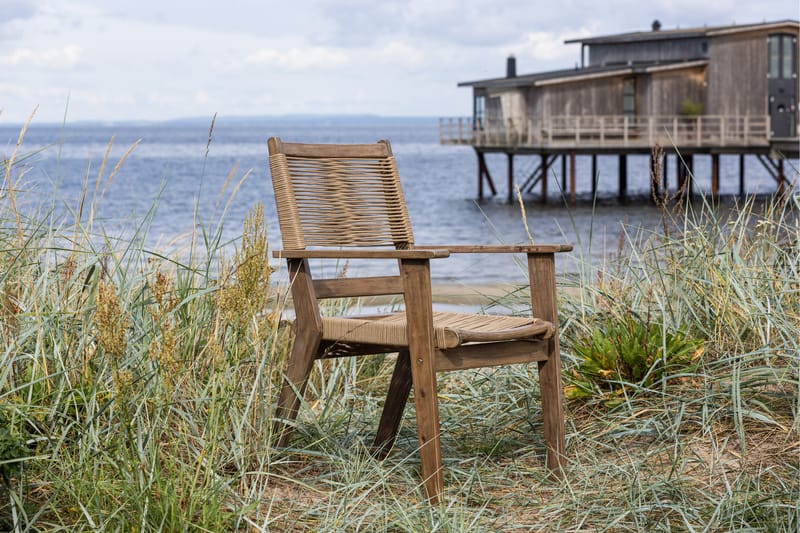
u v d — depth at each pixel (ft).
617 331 14.52
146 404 10.25
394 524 9.77
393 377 12.11
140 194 115.34
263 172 173.47
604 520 9.95
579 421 13.33
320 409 13.64
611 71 96.48
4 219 12.23
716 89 99.45
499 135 103.45
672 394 13.29
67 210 13.07
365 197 12.44
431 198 118.73
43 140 459.73
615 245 52.90
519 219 87.45
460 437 13.03
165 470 10.25
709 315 14.99
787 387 12.90
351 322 11.02
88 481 9.21
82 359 10.71
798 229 14.57
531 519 10.15
